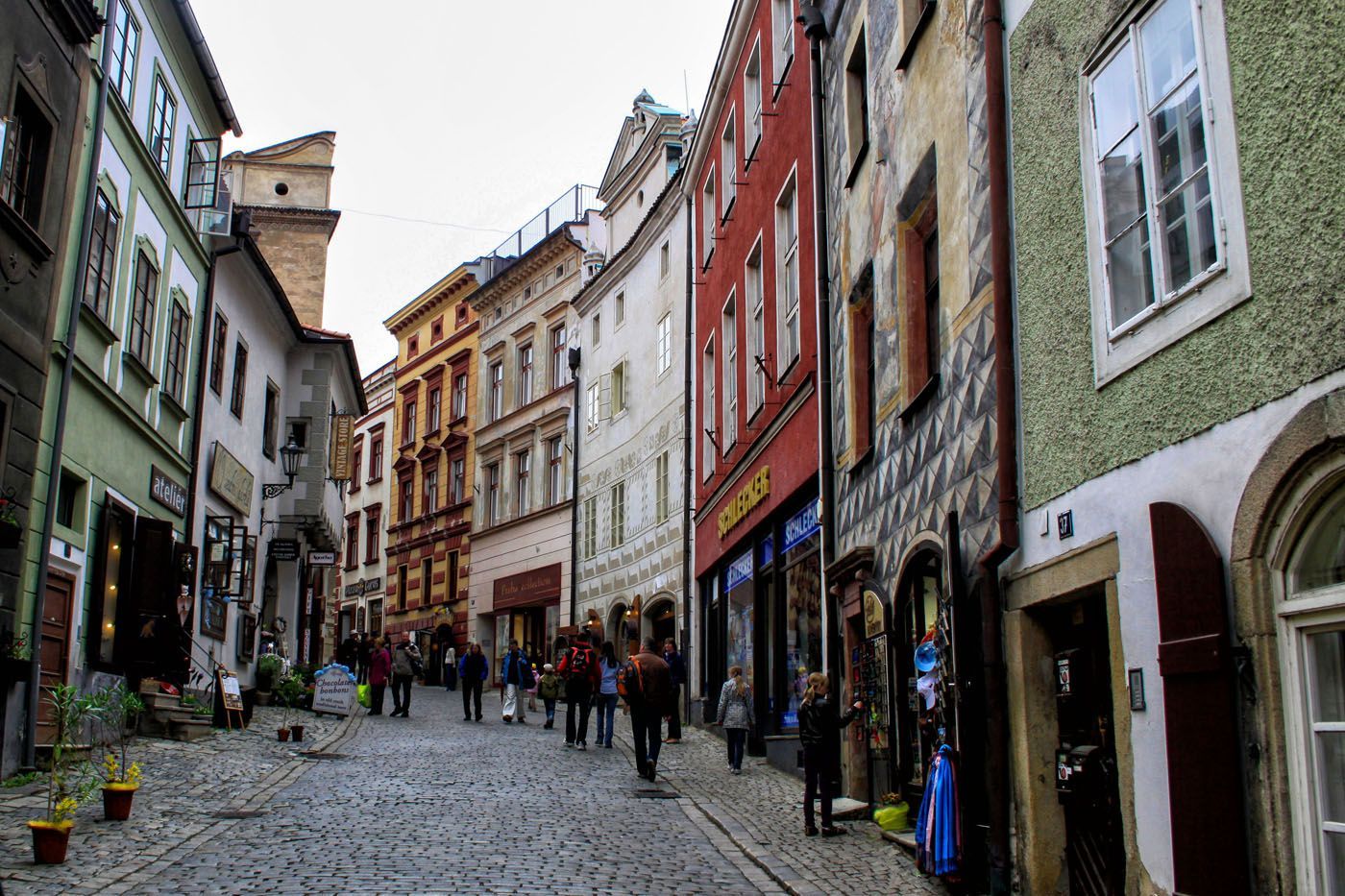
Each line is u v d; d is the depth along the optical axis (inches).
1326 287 217.6
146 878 353.4
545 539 1595.7
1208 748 247.9
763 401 820.6
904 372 487.2
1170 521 264.4
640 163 1395.2
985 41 384.8
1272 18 234.7
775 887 377.1
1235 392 247.3
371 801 529.3
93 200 609.3
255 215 1501.0
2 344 502.0
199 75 830.5
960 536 402.3
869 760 531.2
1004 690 365.4
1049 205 343.0
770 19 832.9
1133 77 293.6
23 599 539.8
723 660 954.1
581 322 1555.1
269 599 1238.3
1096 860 323.9
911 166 480.7
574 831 466.9
